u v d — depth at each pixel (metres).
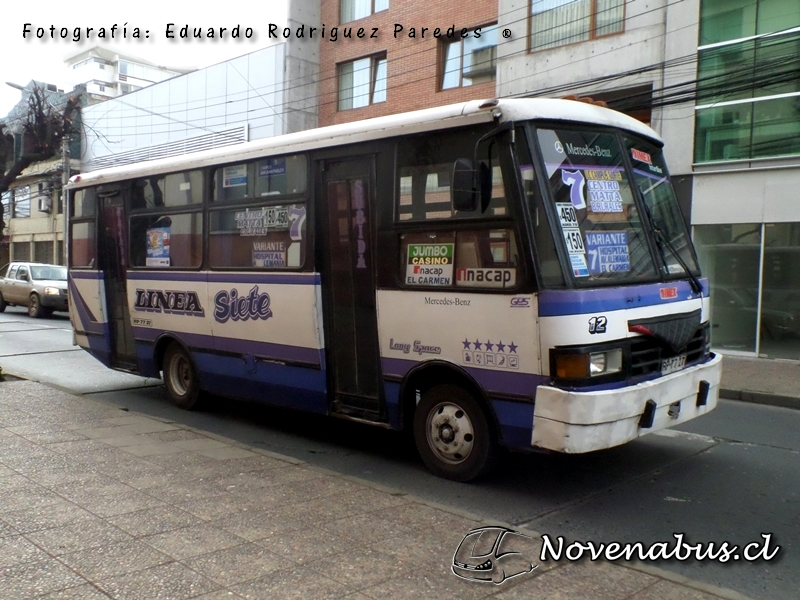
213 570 4.04
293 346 7.35
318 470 6.09
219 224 8.23
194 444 6.91
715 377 6.41
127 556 4.21
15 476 5.75
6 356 14.16
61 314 24.83
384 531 4.69
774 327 13.26
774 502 5.73
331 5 22.70
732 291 13.68
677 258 6.41
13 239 41.66
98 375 12.09
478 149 5.66
